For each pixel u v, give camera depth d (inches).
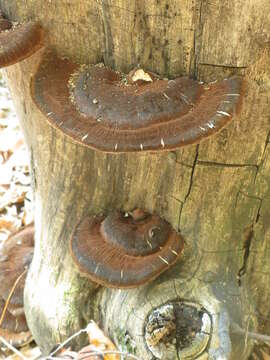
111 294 20.7
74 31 16.3
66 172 19.3
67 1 15.8
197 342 18.7
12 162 34.0
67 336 21.9
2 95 41.0
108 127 15.2
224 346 18.3
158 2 15.1
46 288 21.9
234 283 20.1
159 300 19.1
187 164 17.8
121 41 16.1
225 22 14.9
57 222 20.7
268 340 20.2
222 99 15.1
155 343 18.9
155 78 16.3
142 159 18.2
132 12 15.4
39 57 16.8
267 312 22.0
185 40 15.5
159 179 18.5
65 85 16.4
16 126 37.0
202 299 19.2
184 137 14.7
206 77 15.9
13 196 31.7
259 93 16.0
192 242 19.5
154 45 15.8
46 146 19.2
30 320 22.9
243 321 19.9
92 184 19.4
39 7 16.1
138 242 18.2
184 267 19.7
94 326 20.8
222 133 17.0
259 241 20.0
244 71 15.6
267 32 14.8
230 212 18.9
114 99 15.6
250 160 17.7
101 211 19.9
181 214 19.0
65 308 21.5
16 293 23.9
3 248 25.5
